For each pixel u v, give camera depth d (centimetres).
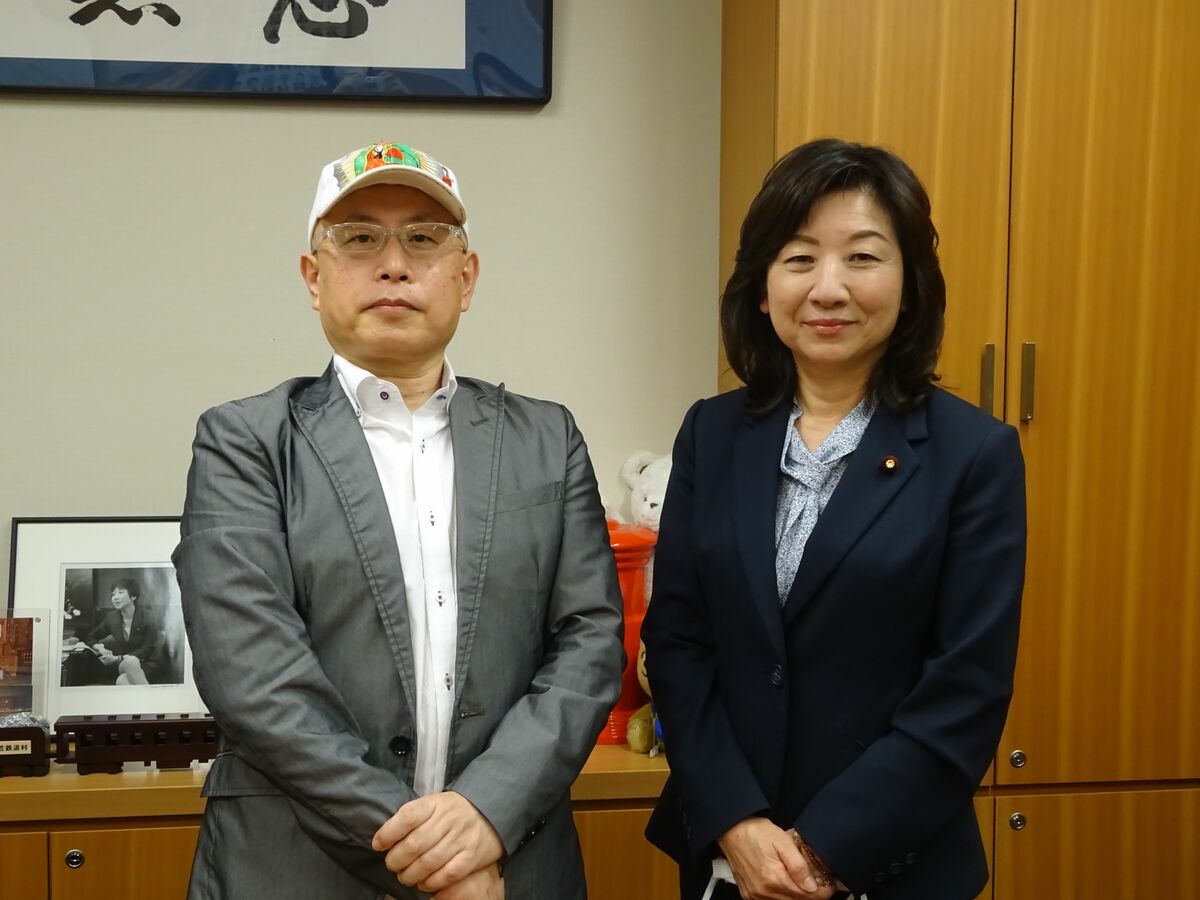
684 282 238
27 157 222
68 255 224
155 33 220
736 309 145
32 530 219
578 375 237
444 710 133
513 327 235
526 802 125
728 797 132
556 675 134
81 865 187
